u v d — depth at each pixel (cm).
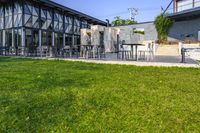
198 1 2117
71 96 432
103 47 1528
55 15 2269
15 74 689
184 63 949
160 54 1791
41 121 311
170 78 635
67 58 1307
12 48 1741
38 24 2028
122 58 1259
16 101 393
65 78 624
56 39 2288
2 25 2044
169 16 2375
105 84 543
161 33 2367
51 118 321
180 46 1670
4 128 287
